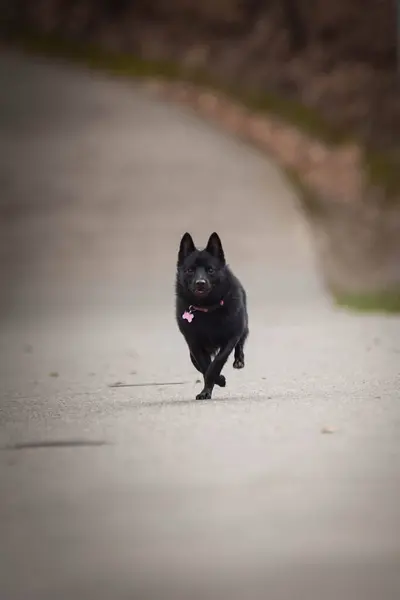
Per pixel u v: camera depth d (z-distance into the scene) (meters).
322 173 42.34
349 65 52.72
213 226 33.66
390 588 4.96
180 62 54.00
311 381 12.55
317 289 27.28
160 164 39.44
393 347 16.31
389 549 5.55
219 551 5.55
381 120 48.59
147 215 34.81
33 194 36.97
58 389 13.04
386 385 11.89
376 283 29.64
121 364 15.55
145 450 8.24
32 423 9.99
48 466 7.79
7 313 25.25
